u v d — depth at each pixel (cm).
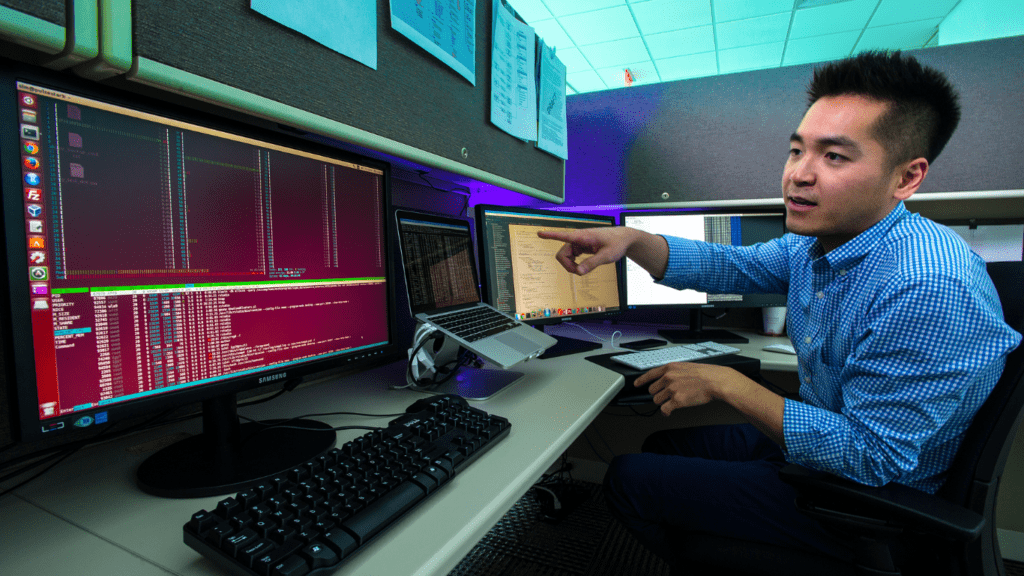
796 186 70
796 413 65
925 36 449
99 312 42
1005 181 119
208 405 52
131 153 44
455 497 44
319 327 64
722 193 141
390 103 73
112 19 40
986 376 60
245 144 54
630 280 142
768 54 497
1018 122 117
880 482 59
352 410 69
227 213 52
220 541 33
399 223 85
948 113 63
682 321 160
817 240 84
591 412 70
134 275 44
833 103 66
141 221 45
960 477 61
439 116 85
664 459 83
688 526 76
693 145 142
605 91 150
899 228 69
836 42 466
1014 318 66
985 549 60
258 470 48
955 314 56
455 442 52
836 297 75
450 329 81
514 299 112
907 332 58
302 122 59
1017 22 321
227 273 52
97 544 37
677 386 76
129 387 44
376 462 45
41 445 54
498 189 128
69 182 40
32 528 39
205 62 48
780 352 118
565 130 142
